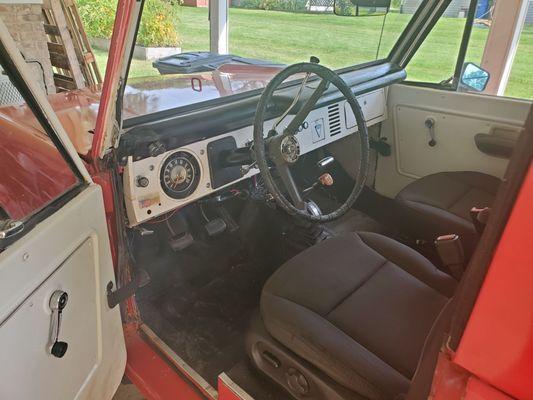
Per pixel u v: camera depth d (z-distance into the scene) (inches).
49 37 148.6
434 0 77.9
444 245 44.1
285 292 51.0
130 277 53.2
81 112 61.2
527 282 18.9
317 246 58.8
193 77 79.0
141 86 72.5
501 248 19.3
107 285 45.9
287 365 45.8
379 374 40.2
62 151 39.0
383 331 46.7
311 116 72.4
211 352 64.9
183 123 55.7
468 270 22.5
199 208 75.9
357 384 40.2
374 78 81.7
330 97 71.4
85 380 42.8
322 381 42.3
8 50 32.6
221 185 62.3
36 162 43.2
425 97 86.4
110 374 48.6
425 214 71.9
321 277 52.9
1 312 29.2
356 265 55.3
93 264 42.3
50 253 34.4
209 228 72.2
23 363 32.4
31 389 33.9
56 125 37.7
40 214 35.1
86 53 135.8
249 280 78.2
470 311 21.1
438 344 29.8
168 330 68.3
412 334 46.5
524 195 18.4
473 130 82.4
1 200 38.3
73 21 136.6
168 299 73.5
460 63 81.4
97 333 44.5
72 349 39.7
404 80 89.8
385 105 90.7
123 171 51.4
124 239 51.1
